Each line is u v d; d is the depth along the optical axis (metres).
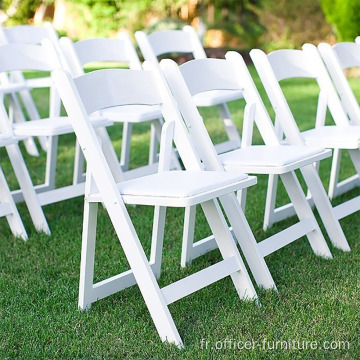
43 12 19.34
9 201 5.06
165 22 16.23
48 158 5.98
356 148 4.92
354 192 6.14
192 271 4.39
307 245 4.85
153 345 3.43
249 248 4.12
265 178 6.70
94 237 3.77
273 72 4.87
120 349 3.39
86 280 3.79
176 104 4.07
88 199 3.66
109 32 17.56
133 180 3.73
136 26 17.08
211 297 4.00
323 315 3.70
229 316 3.71
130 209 5.77
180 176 3.75
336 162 5.83
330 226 4.84
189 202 3.32
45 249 4.86
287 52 5.20
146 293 3.49
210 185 3.49
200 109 10.54
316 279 4.26
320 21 15.85
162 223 4.21
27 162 7.55
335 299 3.89
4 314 3.84
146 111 5.55
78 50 5.63
